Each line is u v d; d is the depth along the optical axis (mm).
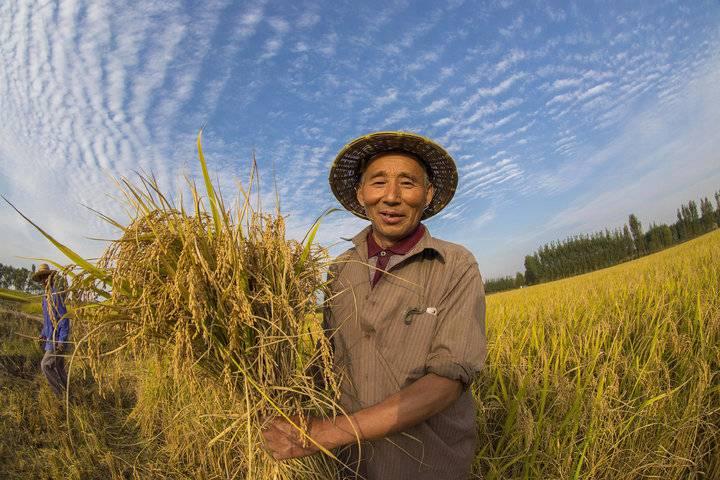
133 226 1445
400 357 1620
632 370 3240
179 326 1389
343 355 1731
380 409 1407
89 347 1396
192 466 3277
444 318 1606
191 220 1479
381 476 1684
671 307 4625
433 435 1649
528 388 3074
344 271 1853
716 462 2834
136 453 4141
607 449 2662
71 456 4203
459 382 1482
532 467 2590
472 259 1703
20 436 4672
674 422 2945
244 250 1523
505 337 4152
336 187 2141
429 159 1889
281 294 1507
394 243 1795
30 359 8008
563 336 3963
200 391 1694
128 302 1426
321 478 1846
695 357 3393
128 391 5477
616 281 8734
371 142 1827
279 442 1473
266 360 1438
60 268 1418
